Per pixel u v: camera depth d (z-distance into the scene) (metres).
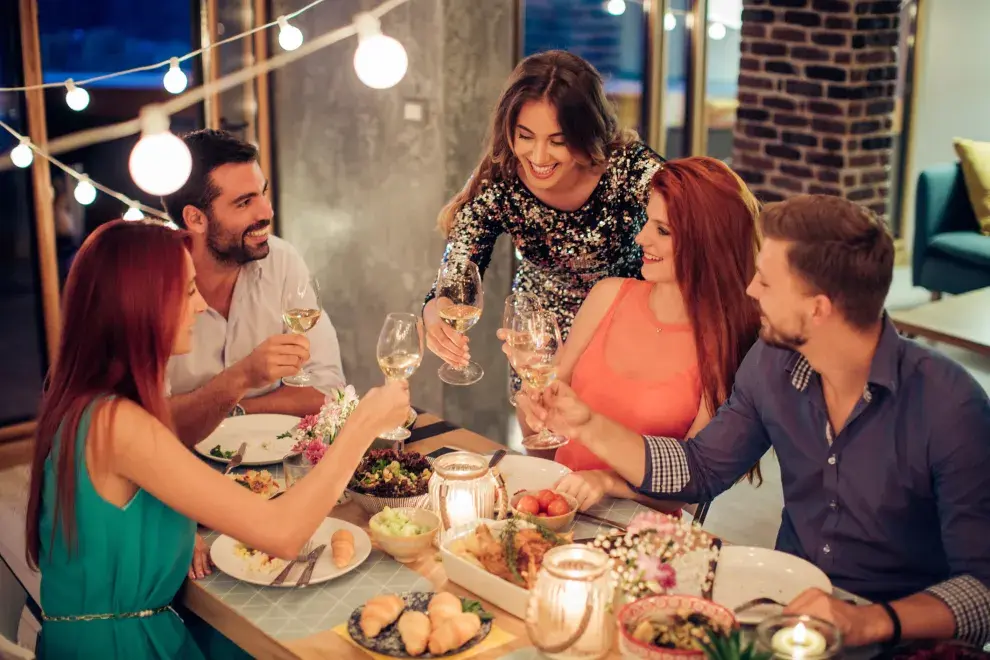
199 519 1.78
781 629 1.46
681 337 2.38
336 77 4.41
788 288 1.77
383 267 4.54
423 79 4.23
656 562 1.66
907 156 7.12
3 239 4.34
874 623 1.61
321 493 1.81
